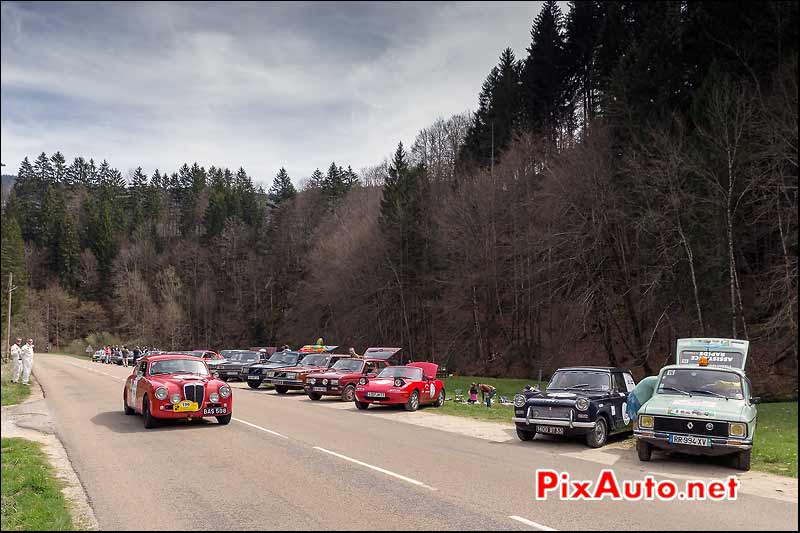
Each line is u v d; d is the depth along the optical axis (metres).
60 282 107.88
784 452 12.56
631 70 38.03
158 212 127.69
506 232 46.88
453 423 17.61
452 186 59.28
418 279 55.28
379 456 11.74
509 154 46.84
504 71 60.12
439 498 8.51
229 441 13.46
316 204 92.62
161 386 15.30
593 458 12.14
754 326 32.00
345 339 60.03
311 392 24.19
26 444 13.08
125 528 7.20
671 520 7.59
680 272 31.77
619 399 14.77
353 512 7.78
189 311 95.62
